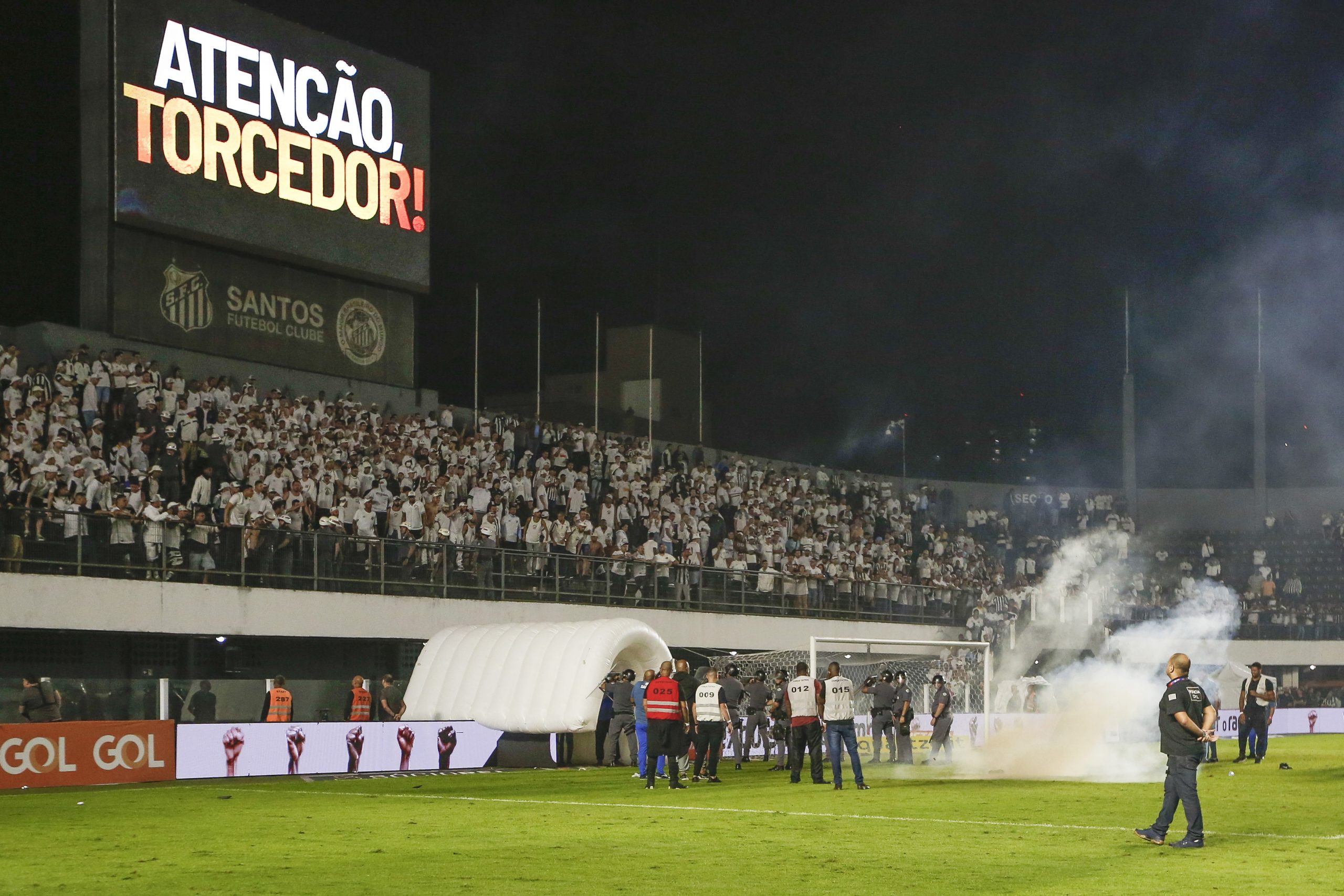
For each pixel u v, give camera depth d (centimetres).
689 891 1073
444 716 2741
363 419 3472
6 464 2625
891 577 4584
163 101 3228
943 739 2684
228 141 3359
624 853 1290
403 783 2198
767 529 4241
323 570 2839
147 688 2423
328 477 3130
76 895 1064
